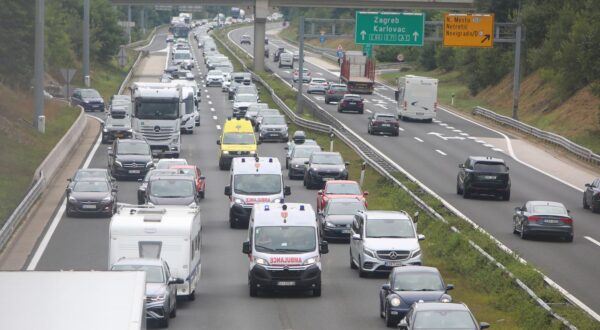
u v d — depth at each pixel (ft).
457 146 433.48
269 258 184.24
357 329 160.25
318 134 466.70
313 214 193.16
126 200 293.64
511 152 419.74
